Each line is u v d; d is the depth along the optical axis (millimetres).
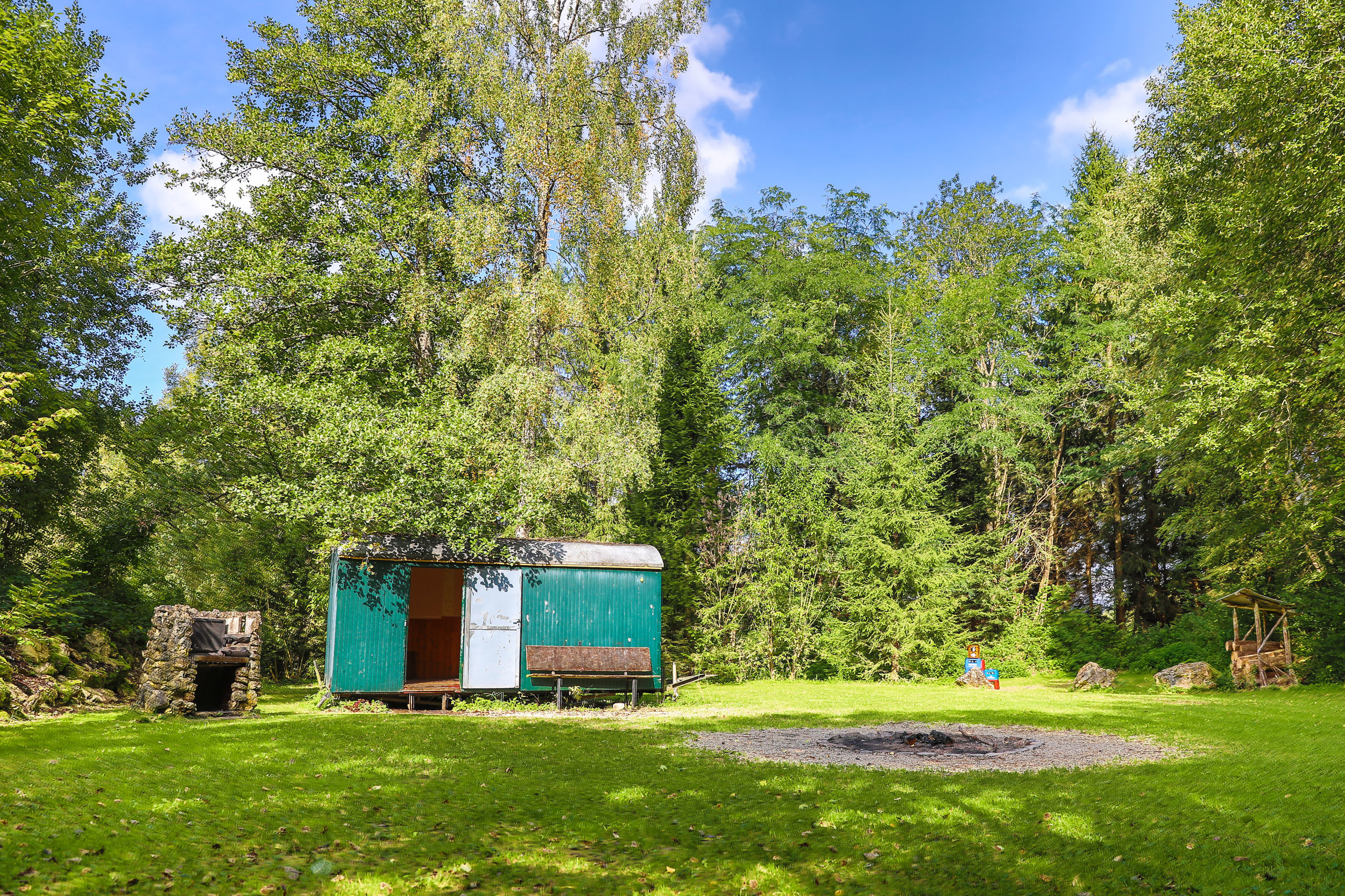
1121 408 31594
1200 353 20188
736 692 22312
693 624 29531
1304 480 17234
